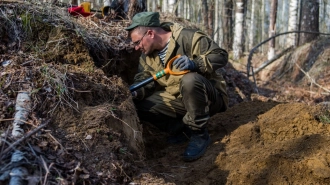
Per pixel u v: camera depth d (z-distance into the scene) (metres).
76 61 3.39
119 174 2.64
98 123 2.84
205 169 3.24
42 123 2.67
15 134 2.51
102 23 4.64
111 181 2.56
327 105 4.10
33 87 2.89
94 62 3.77
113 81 3.38
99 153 2.69
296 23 13.63
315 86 9.52
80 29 3.88
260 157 3.14
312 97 8.36
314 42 11.41
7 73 2.96
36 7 3.68
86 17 4.60
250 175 3.01
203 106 3.39
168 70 3.46
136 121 3.32
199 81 3.31
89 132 2.77
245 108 4.19
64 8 4.57
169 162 3.43
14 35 3.41
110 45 4.27
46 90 2.89
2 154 2.35
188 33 3.52
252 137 3.52
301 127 3.45
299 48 11.57
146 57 3.76
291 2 13.60
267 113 3.82
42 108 2.79
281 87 9.95
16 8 3.57
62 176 2.39
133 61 4.46
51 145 2.56
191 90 3.31
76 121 2.82
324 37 11.65
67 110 2.85
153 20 3.50
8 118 2.65
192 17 18.48
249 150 3.35
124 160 2.78
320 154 3.02
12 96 2.83
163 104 3.72
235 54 15.53
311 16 11.77
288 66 11.27
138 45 3.56
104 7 4.92
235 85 6.50
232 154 3.33
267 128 3.53
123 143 2.92
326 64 10.24
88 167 2.56
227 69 7.30
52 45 3.40
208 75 3.61
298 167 2.94
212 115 3.79
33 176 2.28
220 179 3.11
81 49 3.47
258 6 23.34
